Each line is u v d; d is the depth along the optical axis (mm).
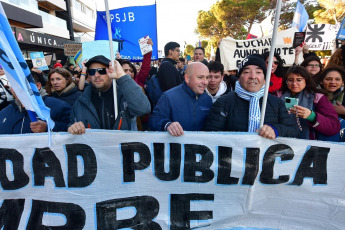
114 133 1754
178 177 1805
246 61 1849
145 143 1780
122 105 1979
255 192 1796
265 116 1838
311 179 1769
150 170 1799
